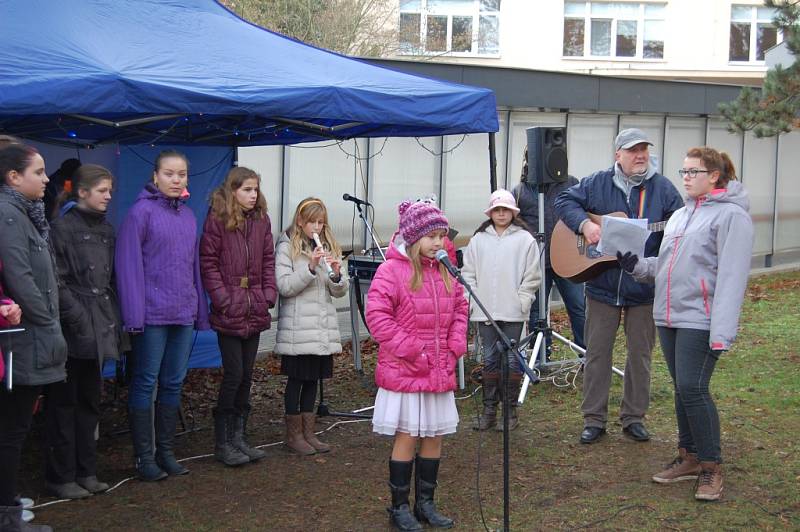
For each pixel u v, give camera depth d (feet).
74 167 20.47
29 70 14.70
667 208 19.19
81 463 16.60
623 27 84.53
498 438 20.17
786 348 29.32
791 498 16.17
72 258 15.62
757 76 84.07
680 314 15.90
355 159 34.45
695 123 46.60
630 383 19.69
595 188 19.58
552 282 28.07
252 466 18.40
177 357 17.38
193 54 17.53
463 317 15.06
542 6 82.69
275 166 32.14
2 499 14.01
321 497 16.63
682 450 17.16
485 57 82.23
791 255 53.52
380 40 69.15
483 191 38.73
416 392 14.51
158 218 16.66
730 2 83.71
